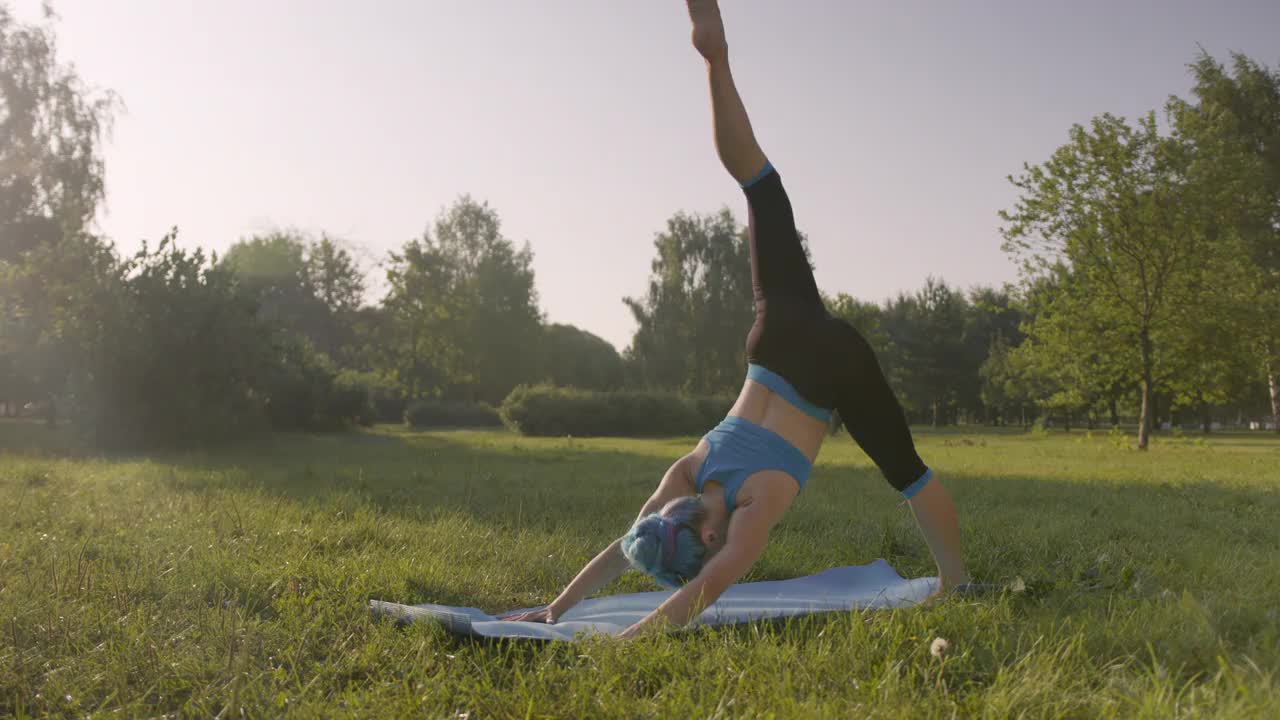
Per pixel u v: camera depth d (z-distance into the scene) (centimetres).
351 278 7812
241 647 297
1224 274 2370
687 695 234
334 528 581
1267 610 313
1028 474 1342
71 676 272
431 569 445
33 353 1989
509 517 711
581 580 355
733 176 360
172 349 2009
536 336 6656
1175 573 448
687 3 345
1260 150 3331
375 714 232
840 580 452
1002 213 2455
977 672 255
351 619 345
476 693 246
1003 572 465
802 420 333
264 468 1338
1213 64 3572
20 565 445
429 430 4269
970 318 7581
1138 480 1198
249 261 7700
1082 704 222
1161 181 2264
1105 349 2512
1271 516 754
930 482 382
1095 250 2389
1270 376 3186
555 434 3794
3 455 1498
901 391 6131
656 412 3888
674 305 6103
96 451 1897
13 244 2995
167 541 524
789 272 349
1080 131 2300
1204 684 229
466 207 6662
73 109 3122
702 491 327
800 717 213
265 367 2272
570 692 242
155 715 246
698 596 295
